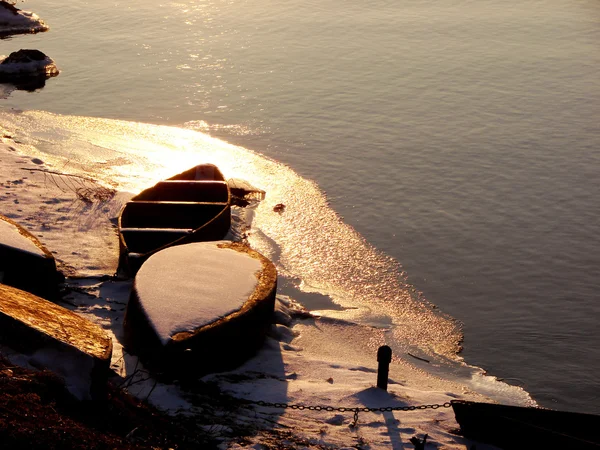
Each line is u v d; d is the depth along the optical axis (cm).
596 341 1270
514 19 3191
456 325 1303
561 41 2895
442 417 916
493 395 1105
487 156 1962
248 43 2900
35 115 2170
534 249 1549
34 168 1712
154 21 3206
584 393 1137
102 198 1580
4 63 2547
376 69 2622
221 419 830
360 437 833
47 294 1135
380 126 2148
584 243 1572
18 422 612
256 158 1927
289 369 1034
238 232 1539
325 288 1388
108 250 1375
